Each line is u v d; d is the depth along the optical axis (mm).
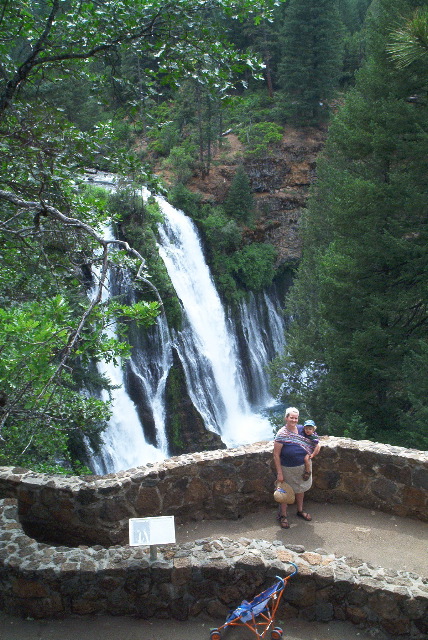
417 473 6391
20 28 6227
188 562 4730
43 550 4906
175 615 4742
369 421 17703
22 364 5133
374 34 17672
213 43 6031
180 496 6438
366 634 4594
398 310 16938
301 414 21109
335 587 4668
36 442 9570
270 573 4715
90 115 30344
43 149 6039
